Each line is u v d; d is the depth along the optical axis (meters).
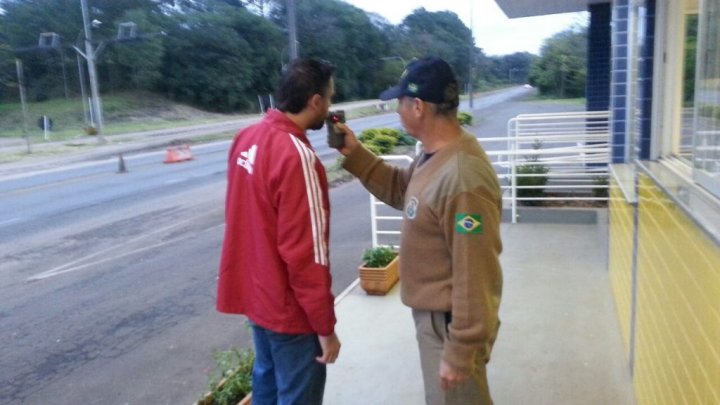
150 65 50.47
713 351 1.56
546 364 3.36
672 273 2.09
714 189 1.85
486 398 2.02
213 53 53.97
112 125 40.59
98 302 5.65
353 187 12.15
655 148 3.07
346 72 59.69
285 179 1.97
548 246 5.84
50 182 15.03
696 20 2.41
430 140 1.92
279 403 2.23
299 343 2.15
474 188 1.76
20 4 49.56
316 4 59.50
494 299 1.83
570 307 4.20
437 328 1.95
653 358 2.46
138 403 3.65
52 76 49.19
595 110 10.13
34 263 7.22
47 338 4.80
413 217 1.91
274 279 2.07
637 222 2.99
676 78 2.90
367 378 3.30
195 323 4.95
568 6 10.17
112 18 52.28
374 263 4.70
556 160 7.57
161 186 13.38
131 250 7.62
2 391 3.93
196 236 8.21
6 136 34.97
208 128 36.88
